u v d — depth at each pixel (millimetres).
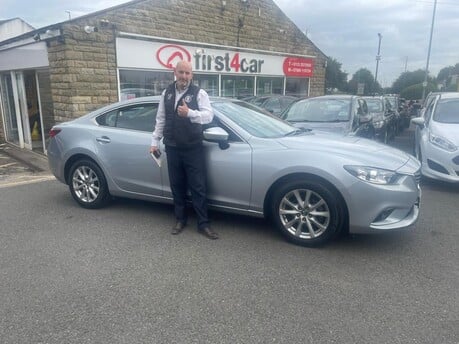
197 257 3615
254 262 3514
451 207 5270
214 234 4035
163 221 4578
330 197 3607
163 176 4422
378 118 9758
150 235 4152
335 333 2520
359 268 3406
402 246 3881
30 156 9172
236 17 12516
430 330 2551
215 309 2781
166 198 4500
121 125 4789
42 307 2803
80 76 8227
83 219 4672
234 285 3115
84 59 8266
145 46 9633
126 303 2854
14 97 10078
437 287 3092
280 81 15172
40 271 3350
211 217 4664
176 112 3787
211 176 4090
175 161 3963
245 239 4027
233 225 4414
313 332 2529
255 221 4535
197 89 3791
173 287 3080
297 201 3805
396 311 2762
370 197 3502
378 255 3666
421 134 6965
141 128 4641
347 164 3557
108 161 4727
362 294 2986
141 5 9438
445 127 6480
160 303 2855
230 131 4066
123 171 4676
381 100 11734
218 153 4039
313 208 3730
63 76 8141
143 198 4691
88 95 8445
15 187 6316
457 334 2514
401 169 3670
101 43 8578
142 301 2879
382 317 2691
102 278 3223
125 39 9109
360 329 2561
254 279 3211
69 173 5137
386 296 2959
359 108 7898
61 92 8312
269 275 3277
